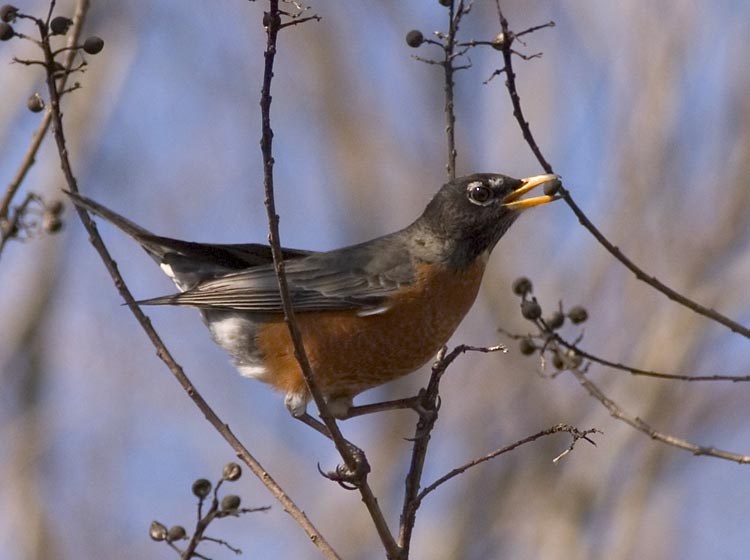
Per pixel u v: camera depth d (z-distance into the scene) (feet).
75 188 28.76
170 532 24.76
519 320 44.34
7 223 29.94
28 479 42.11
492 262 45.09
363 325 32.55
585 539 40.98
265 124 23.26
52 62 27.55
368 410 32.65
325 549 24.36
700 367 42.29
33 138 30.25
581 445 42.70
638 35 43.80
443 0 29.55
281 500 25.07
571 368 28.30
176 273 35.78
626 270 43.34
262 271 33.32
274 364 33.27
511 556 41.57
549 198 32.89
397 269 32.73
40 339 44.16
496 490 42.93
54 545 41.04
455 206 33.04
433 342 33.35
